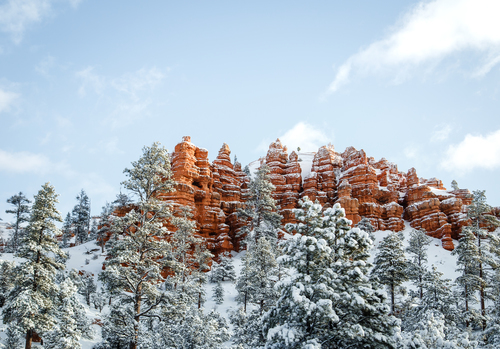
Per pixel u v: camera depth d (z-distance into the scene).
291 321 16.72
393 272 38.81
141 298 27.45
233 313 41.38
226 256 70.06
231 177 96.50
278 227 71.44
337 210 19.86
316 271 17.94
